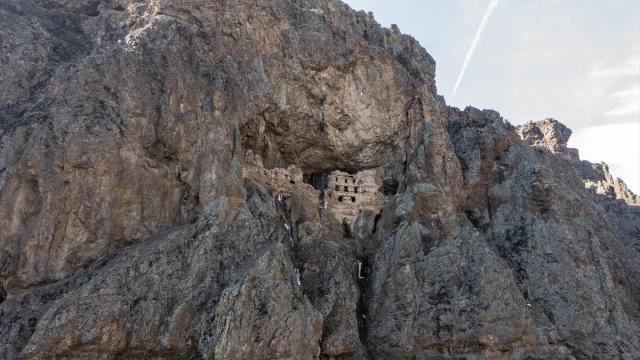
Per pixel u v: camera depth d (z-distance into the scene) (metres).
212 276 39.00
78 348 32.88
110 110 43.09
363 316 48.03
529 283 52.88
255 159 52.84
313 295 44.59
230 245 41.16
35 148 39.38
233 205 43.88
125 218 41.44
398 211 53.94
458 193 57.62
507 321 45.66
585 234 55.38
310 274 46.06
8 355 32.50
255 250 41.66
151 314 35.84
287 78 54.91
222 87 48.19
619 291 58.38
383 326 46.25
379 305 47.81
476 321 45.62
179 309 36.50
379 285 49.22
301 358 37.69
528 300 52.03
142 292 36.28
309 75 55.50
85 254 38.97
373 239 54.59
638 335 49.66
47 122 41.00
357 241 54.47
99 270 37.84
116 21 55.34
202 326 36.44
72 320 33.03
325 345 41.44
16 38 51.22
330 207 57.06
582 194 68.19
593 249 54.47
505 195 58.91
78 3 62.47
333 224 54.78
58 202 38.72
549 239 53.91
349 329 43.47
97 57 45.41
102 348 33.56
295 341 37.59
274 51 54.62
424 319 46.41
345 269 47.66
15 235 37.81
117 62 45.38
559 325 49.72
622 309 51.00
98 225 39.75
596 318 49.53
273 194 52.88
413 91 61.34
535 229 55.09
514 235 56.06
